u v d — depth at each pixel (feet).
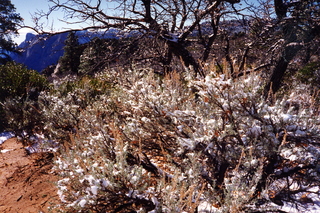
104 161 7.84
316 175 9.30
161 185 7.57
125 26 19.84
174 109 10.61
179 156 10.00
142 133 11.04
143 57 22.45
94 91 21.98
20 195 12.04
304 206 8.52
